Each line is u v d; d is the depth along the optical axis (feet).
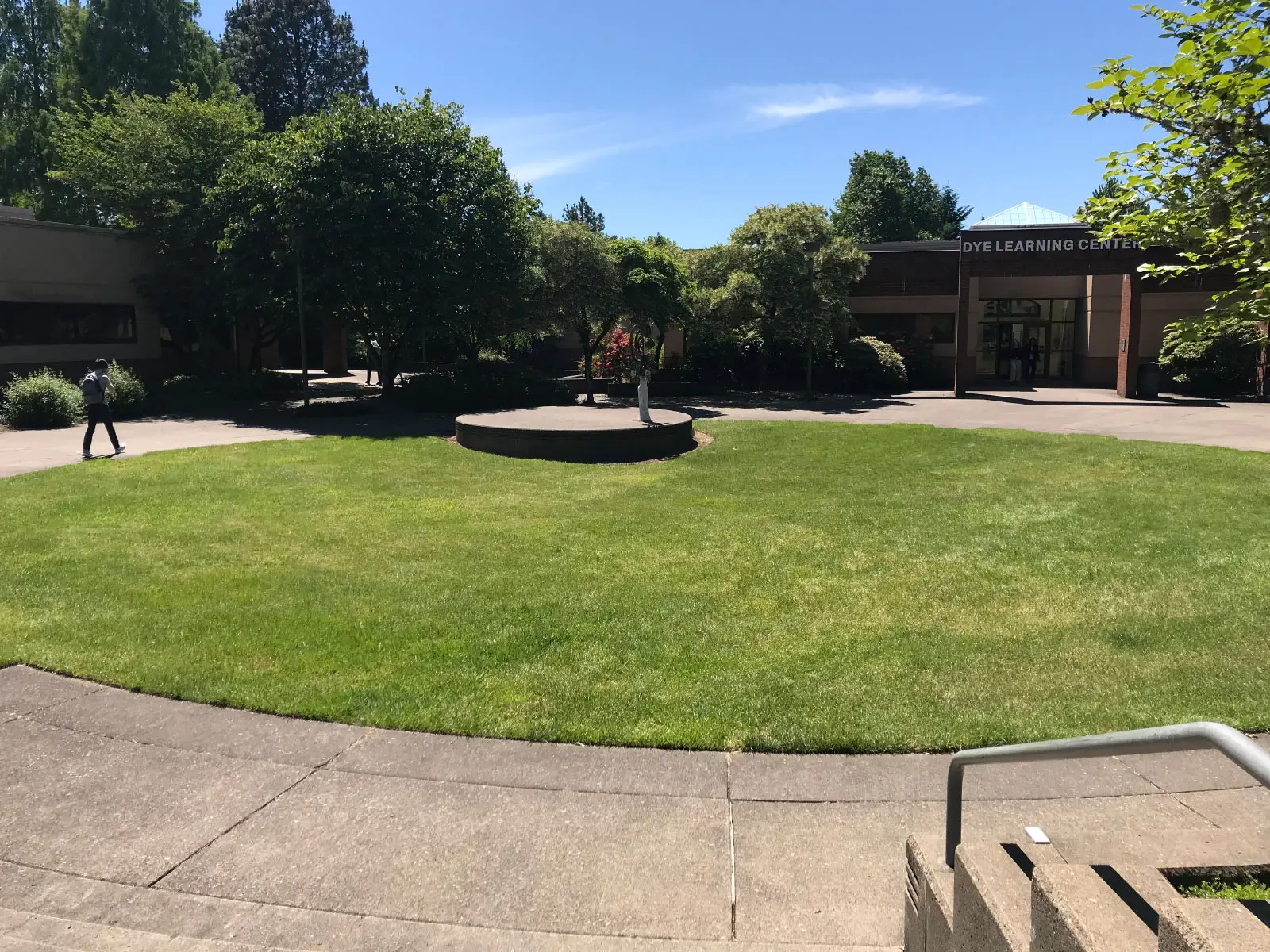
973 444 52.39
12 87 120.78
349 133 70.74
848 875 11.56
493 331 81.76
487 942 10.32
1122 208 16.47
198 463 44.37
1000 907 7.59
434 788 13.75
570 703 16.72
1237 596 23.12
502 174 77.15
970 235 88.99
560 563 26.89
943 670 18.40
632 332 90.94
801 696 17.04
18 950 9.98
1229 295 16.35
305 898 11.10
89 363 82.48
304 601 22.85
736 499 37.27
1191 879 8.00
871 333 112.27
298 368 132.98
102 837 12.38
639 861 11.89
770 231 86.94
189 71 118.52
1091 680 17.76
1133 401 83.05
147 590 23.68
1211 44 13.50
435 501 36.45
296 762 14.56
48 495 36.06
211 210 82.33
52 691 17.25
